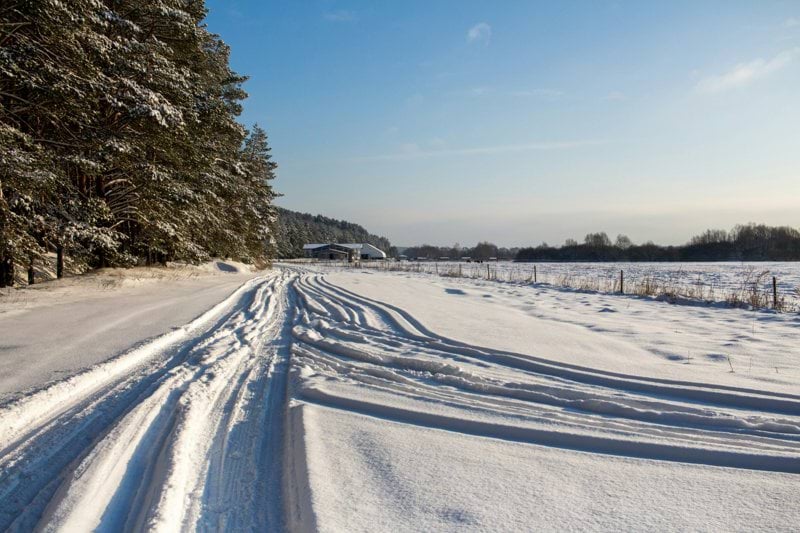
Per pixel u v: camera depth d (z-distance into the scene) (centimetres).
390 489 280
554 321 967
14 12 1198
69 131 1472
